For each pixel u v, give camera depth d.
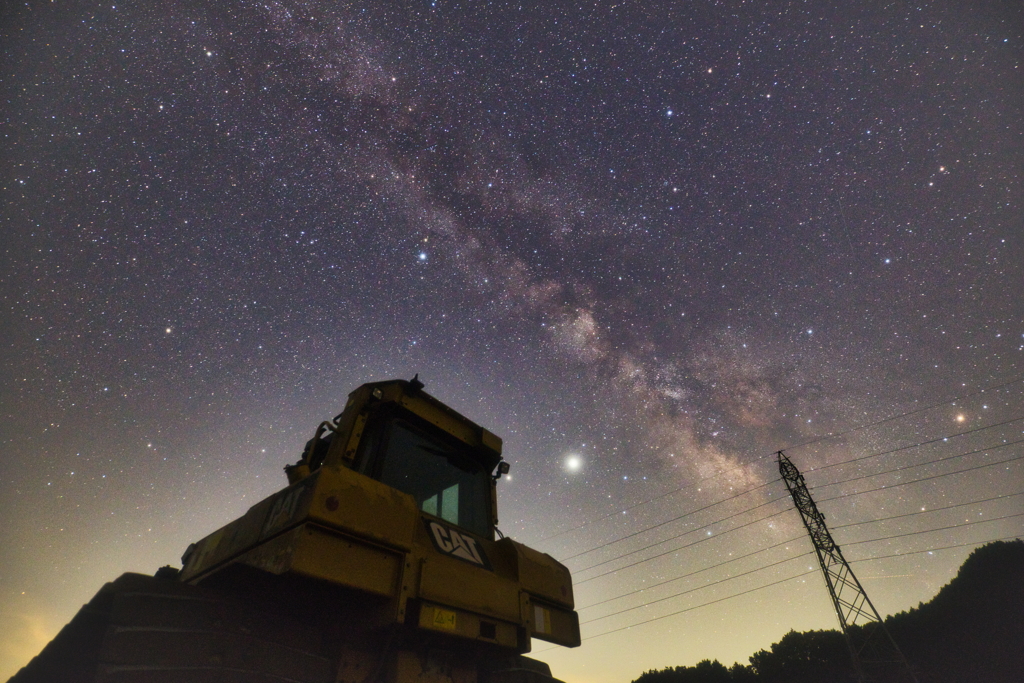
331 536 2.60
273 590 2.72
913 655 46.28
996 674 39.41
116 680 1.92
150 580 2.37
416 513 3.13
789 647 48.34
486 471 4.59
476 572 3.36
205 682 2.15
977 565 55.84
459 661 3.32
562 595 3.96
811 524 34.62
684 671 52.94
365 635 2.93
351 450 3.56
